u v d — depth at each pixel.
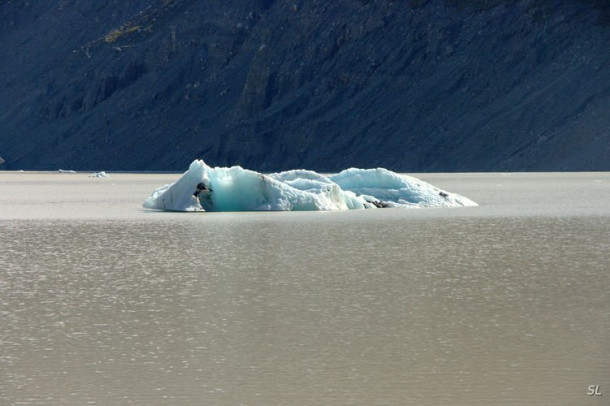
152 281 89.44
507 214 175.50
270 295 80.50
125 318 70.94
